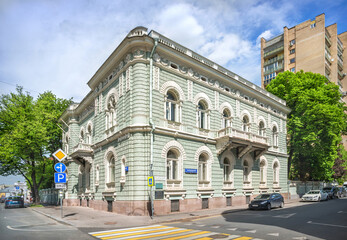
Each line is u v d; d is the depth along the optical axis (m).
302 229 12.41
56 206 30.44
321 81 39.41
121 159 19.45
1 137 33.16
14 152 33.25
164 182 18.69
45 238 10.80
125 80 20.33
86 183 28.19
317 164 39.72
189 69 22.03
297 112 36.22
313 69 60.38
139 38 18.73
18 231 12.66
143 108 18.66
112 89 22.47
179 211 19.44
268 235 11.06
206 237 10.73
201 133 22.31
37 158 35.31
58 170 17.59
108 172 22.31
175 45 21.19
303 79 39.62
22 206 31.69
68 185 32.31
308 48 61.91
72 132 33.19
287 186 33.53
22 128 32.34
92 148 25.81
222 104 24.88
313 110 33.06
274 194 23.12
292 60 64.94
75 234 11.75
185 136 20.53
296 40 64.19
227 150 23.89
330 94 37.38
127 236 11.17
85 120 31.14
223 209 21.39
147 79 19.12
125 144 19.02
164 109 19.73
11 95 35.62
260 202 21.33
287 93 38.69
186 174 20.42
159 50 19.75
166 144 19.28
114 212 19.92
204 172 22.52
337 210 20.28
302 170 40.56
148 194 17.78
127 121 19.23
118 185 19.67
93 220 15.95
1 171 36.16
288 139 41.12
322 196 30.67
